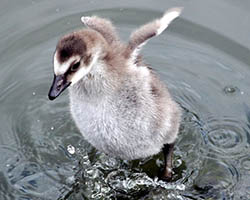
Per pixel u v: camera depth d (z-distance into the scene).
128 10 10.02
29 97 8.72
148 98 6.52
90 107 6.40
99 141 6.82
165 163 7.62
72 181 7.48
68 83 5.85
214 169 7.59
